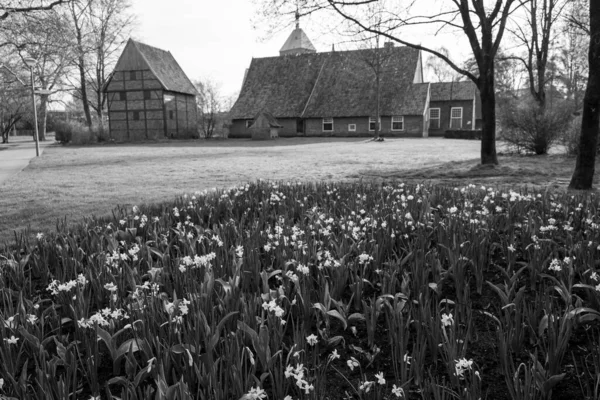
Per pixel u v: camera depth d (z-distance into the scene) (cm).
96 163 2092
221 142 4488
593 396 259
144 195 1070
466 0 1466
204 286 359
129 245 525
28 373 306
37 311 352
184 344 281
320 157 2298
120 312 325
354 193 780
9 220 822
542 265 425
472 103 5409
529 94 2298
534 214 613
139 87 5356
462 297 398
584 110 1005
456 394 243
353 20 1477
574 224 586
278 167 1775
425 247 507
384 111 5238
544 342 299
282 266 438
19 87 4506
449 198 748
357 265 431
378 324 363
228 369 253
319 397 244
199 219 648
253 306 317
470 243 474
